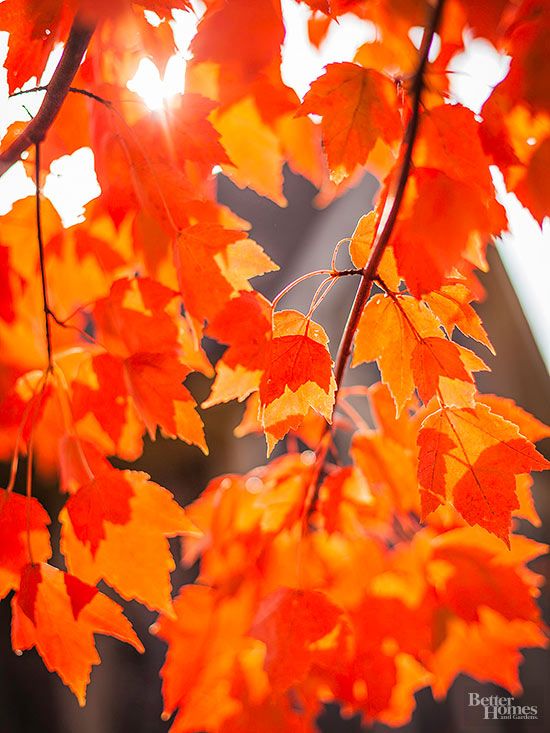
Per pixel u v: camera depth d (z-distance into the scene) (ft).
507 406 1.89
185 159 1.64
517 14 1.51
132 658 5.84
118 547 1.62
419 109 1.51
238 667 2.01
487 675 2.15
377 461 1.98
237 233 1.56
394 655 1.90
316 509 1.93
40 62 1.58
